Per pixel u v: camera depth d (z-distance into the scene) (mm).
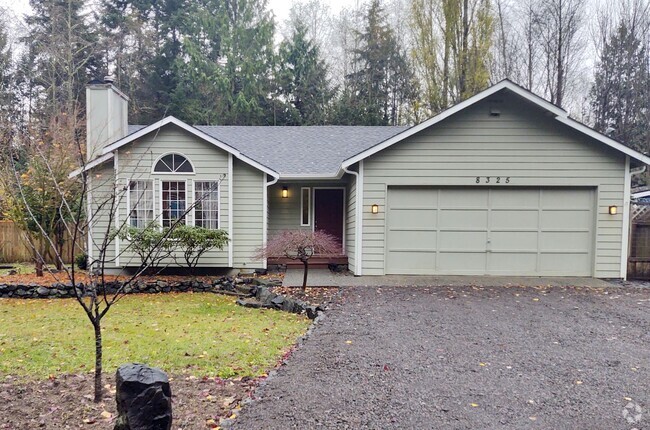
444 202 10180
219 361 4836
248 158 10461
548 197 10078
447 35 20281
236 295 9211
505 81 9469
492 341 5359
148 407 2848
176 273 10508
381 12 25703
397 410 3469
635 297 8039
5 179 9445
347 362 4582
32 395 3818
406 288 8789
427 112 21562
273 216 12820
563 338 5500
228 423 3238
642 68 22438
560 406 3574
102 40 22422
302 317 7258
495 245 10156
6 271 11352
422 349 5031
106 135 11414
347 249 11883
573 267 10086
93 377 4309
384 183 10109
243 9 25781
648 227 10266
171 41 25250
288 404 3562
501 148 9961
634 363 4605
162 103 23609
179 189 10305
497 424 3258
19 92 21109
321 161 12438
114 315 7375
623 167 9852
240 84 24438
